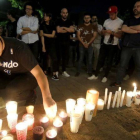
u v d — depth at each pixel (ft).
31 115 4.59
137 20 10.44
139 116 5.60
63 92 10.05
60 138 4.21
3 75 6.44
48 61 13.83
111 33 11.66
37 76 4.88
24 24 11.75
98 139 4.26
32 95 6.74
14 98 6.43
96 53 15.14
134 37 10.43
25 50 4.74
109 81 12.84
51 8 23.93
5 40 4.71
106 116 5.48
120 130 4.72
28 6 11.55
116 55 18.83
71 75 14.05
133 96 6.68
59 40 12.91
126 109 6.09
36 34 12.10
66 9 12.78
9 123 4.28
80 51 13.16
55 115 4.91
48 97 4.69
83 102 5.57
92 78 13.09
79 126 4.79
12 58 5.04
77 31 13.00
